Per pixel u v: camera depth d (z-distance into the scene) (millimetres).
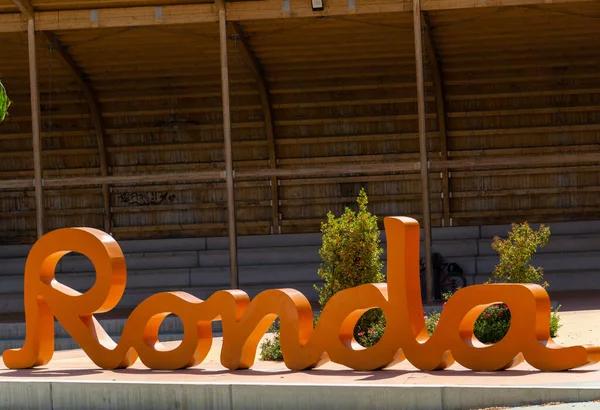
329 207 25141
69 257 23719
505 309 13016
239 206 25312
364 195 12594
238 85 24078
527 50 22406
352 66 23172
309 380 9898
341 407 9078
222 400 9555
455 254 23031
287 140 24844
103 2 18250
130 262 23984
